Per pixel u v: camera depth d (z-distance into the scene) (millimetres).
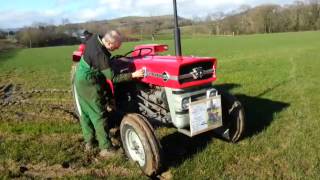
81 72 5105
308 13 70812
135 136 4832
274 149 5379
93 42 5039
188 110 4844
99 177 4711
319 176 4477
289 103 7938
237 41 40188
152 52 6078
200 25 75562
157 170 4613
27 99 9805
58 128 6758
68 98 9781
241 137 5602
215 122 4996
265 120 6688
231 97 5445
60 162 5180
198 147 5508
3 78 15266
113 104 5688
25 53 35375
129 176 4680
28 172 4953
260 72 12852
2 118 7707
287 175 4574
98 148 5621
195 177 4582
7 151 5641
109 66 5027
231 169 4789
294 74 12047
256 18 73750
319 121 6570
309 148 5328
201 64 4883
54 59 26000
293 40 37000
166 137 5949
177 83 4680
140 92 5480
